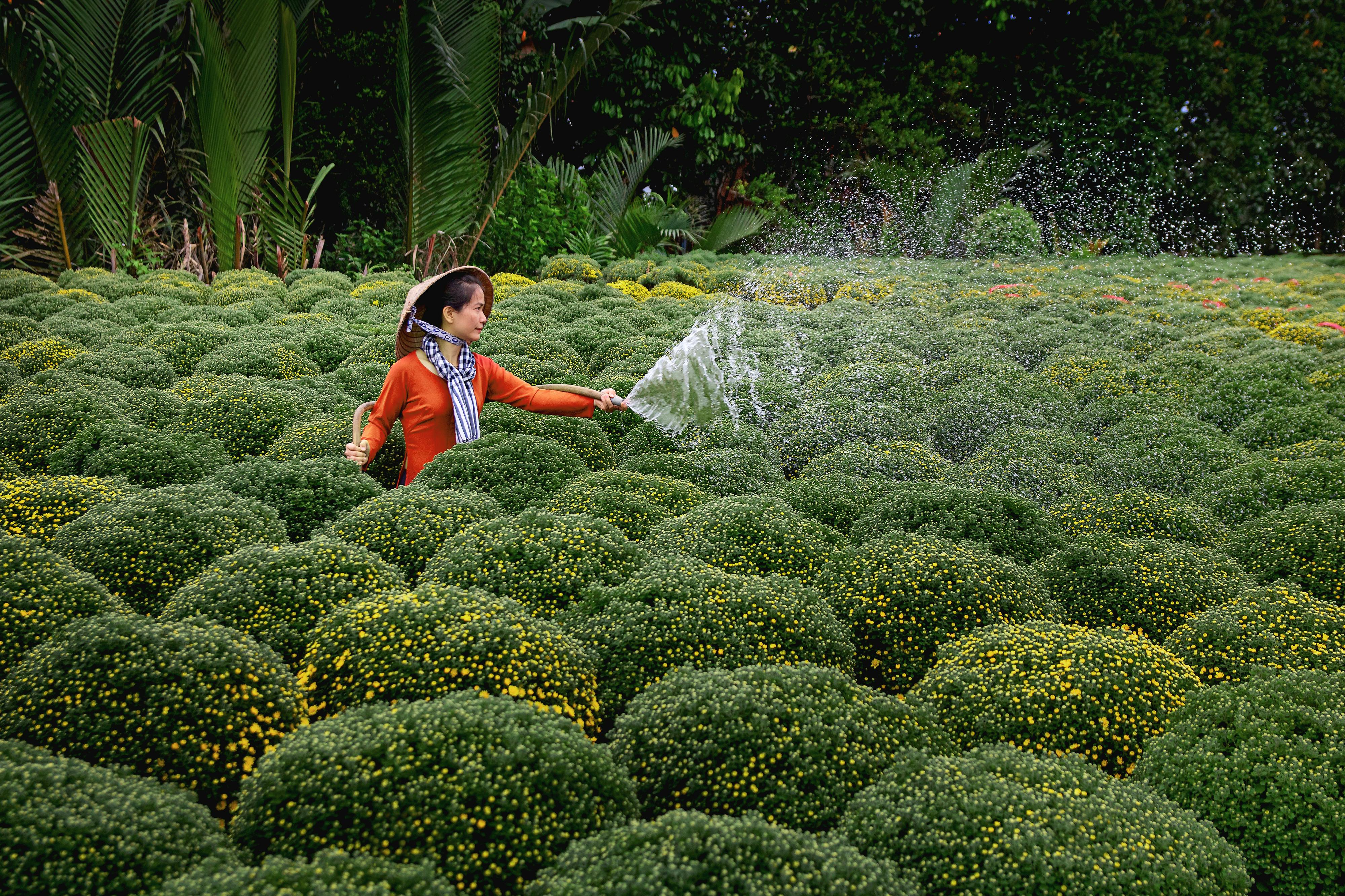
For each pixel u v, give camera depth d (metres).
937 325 8.97
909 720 2.71
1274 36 19.11
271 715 2.61
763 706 2.59
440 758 2.26
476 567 3.41
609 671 3.02
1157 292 11.29
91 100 10.61
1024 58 19.77
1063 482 4.96
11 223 10.70
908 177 18.70
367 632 2.84
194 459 4.57
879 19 18.62
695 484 4.79
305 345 7.24
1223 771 2.53
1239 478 4.83
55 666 2.55
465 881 2.13
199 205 11.91
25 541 3.21
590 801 2.30
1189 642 3.28
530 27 15.74
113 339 7.25
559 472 4.52
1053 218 18.61
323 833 2.17
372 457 4.53
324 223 14.42
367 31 13.70
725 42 17.88
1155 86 19.22
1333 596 3.71
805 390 6.67
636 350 7.31
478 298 4.55
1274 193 19.55
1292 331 8.50
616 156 16.31
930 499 4.23
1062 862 2.16
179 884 1.92
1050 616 3.52
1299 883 2.36
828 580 3.60
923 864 2.22
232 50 11.04
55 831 2.00
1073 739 2.77
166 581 3.46
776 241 18.12
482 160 12.23
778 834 2.14
